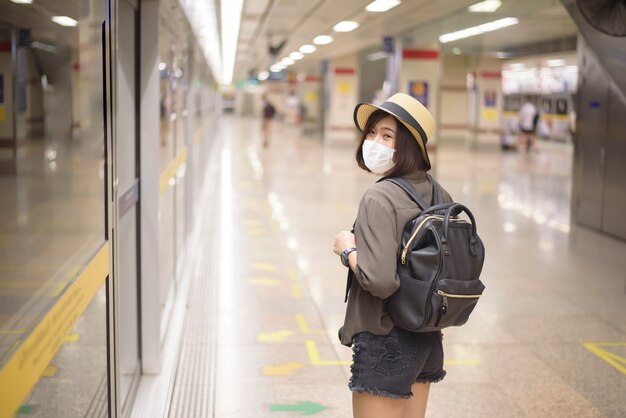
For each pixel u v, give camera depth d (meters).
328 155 22.08
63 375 2.01
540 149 24.84
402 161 2.47
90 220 2.27
